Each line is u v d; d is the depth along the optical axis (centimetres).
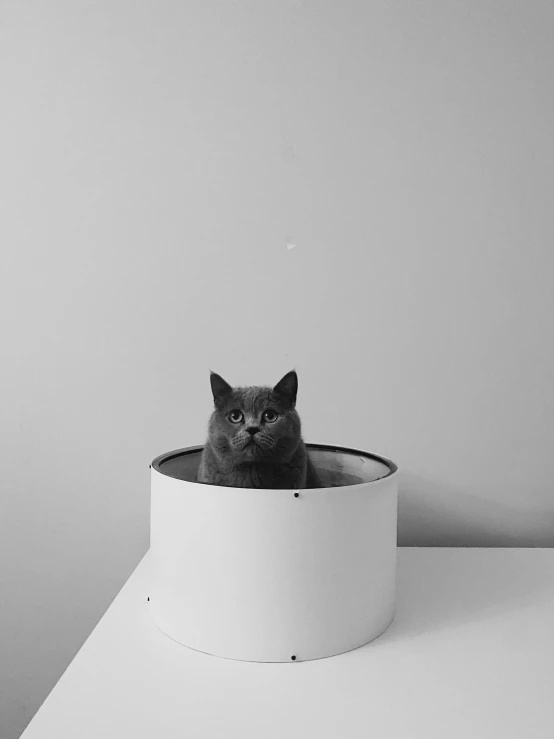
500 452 108
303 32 104
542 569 96
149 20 104
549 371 107
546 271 106
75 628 110
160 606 74
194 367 107
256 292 106
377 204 106
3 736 111
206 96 105
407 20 104
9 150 106
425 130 105
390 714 59
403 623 77
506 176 105
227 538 67
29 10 104
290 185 106
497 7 104
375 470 82
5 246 106
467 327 107
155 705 59
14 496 109
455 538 110
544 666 67
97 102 105
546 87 105
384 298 106
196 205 106
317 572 67
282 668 66
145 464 108
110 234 106
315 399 108
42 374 108
